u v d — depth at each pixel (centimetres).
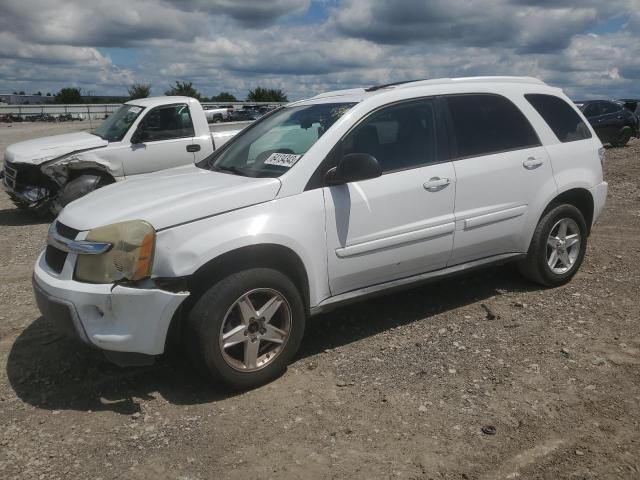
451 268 484
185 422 349
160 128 959
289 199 397
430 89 478
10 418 357
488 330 466
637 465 298
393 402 363
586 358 414
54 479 299
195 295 368
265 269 379
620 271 603
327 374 403
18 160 891
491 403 359
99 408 368
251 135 500
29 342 465
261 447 322
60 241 378
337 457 311
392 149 446
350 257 421
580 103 1916
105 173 917
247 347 379
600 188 566
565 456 307
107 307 348
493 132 500
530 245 529
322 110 463
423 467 301
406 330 471
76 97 7538
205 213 371
